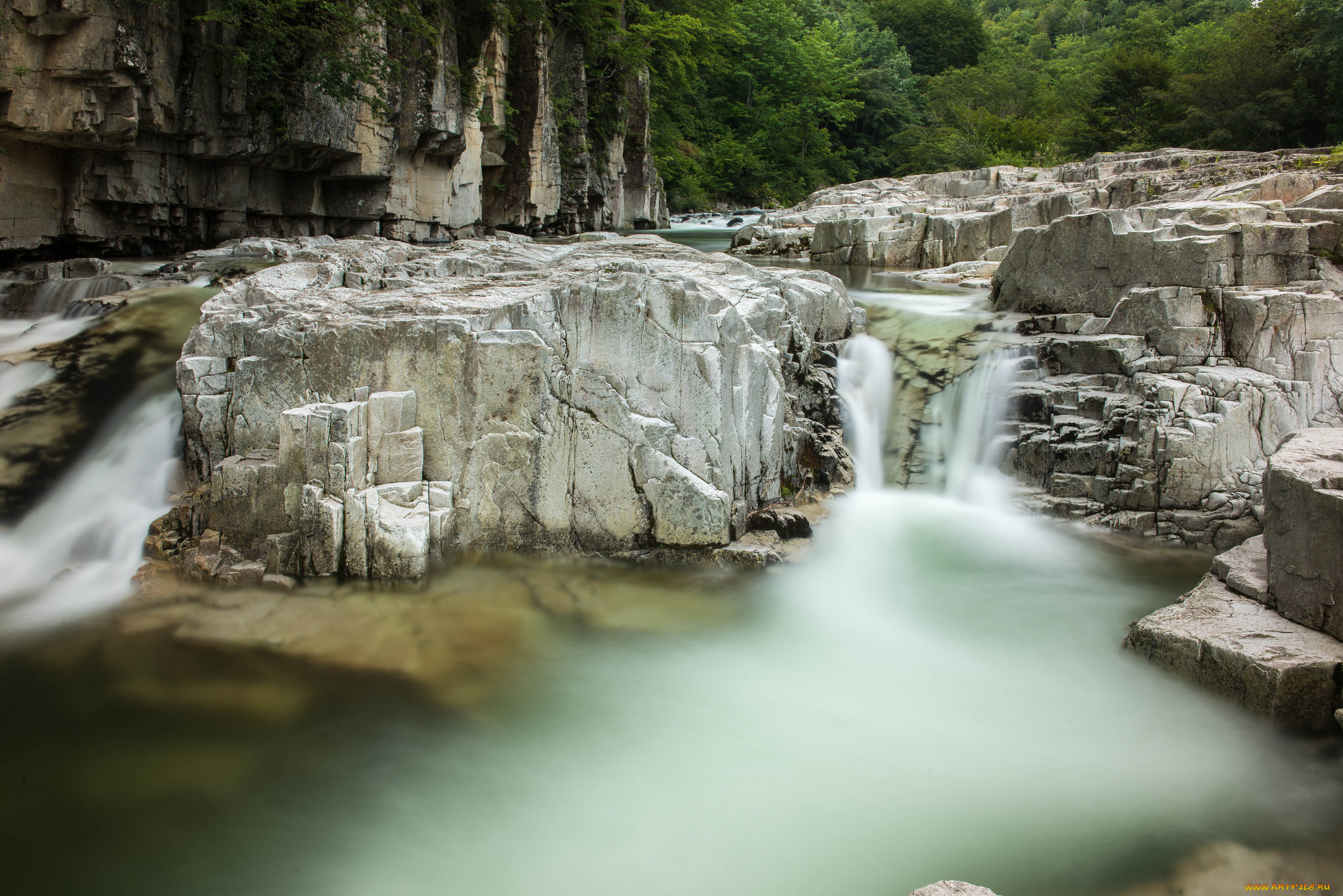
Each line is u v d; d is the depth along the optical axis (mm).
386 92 19859
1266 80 33500
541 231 30984
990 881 5043
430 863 5148
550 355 8547
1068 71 74875
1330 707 6262
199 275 13195
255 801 5582
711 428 8797
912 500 10680
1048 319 11859
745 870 5125
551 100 29172
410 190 22344
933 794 5805
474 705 6621
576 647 7480
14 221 15008
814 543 9242
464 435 8523
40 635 7297
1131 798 5781
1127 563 9273
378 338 8398
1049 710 6758
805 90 60812
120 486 8984
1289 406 9828
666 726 6477
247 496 8164
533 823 5480
